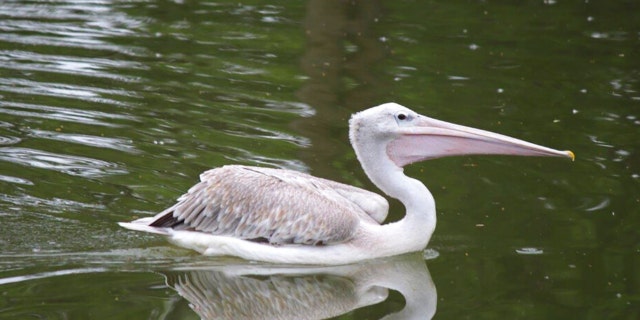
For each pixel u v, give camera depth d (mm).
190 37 19734
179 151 14188
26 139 14273
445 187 13438
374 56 18781
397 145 11758
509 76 17969
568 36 20453
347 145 14688
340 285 11008
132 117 15328
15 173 13188
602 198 13008
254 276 11164
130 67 17656
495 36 20391
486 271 11070
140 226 11500
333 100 16469
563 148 14594
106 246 11508
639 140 15000
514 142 11445
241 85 17016
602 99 16891
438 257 11492
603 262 11211
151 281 10703
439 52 19203
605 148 14688
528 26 21125
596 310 10016
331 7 20422
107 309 9820
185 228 11766
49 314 9625
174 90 16609
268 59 18453
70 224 11953
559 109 16344
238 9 21938
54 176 13211
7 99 15695
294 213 11562
